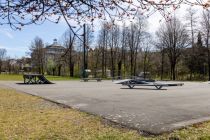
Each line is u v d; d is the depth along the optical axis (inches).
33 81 1457.9
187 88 1038.4
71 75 2699.3
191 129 348.8
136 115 440.5
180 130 345.1
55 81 1676.9
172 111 475.2
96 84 1320.1
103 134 337.7
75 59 2591.0
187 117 420.8
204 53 2450.8
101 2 173.0
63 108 527.2
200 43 2363.4
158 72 2829.7
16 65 3905.0
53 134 343.9
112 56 2556.6
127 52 2588.6
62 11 169.0
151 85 1010.7
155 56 2760.8
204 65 2544.3
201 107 521.3
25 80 1542.8
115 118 421.1
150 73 2797.7
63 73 3016.7
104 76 2640.3
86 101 623.2
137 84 1041.5
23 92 844.6
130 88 1024.9
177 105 548.1
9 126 384.2
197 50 2465.6
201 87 1107.3
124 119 412.2
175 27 2381.9
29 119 425.7
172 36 2402.8
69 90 924.0
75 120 415.2
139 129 354.3
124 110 489.7
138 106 536.7
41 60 3080.7
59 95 753.0
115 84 1315.2
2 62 4015.8
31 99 664.4
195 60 2511.1
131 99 653.9
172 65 2433.6
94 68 2699.3
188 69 2677.2
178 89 981.2
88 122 400.5
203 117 421.1
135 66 2573.8
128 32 2518.5
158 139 314.8
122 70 2723.9
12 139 326.6
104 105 555.5
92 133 344.2
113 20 184.9
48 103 597.0
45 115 456.1
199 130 344.2
